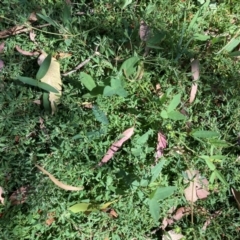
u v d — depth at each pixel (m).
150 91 0.59
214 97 0.60
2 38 0.58
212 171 0.58
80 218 0.56
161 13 0.61
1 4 0.58
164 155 0.58
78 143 0.55
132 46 0.59
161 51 0.60
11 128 0.55
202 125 0.59
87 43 0.59
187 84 0.59
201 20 0.62
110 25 0.60
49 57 0.53
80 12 0.60
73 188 0.54
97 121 0.57
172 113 0.54
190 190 0.58
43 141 0.55
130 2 0.59
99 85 0.55
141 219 0.57
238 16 0.64
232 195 0.59
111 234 0.56
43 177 0.54
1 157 0.55
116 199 0.56
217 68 0.61
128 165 0.57
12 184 0.54
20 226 0.53
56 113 0.56
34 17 0.59
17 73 0.56
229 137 0.60
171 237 0.57
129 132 0.57
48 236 0.55
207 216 0.59
